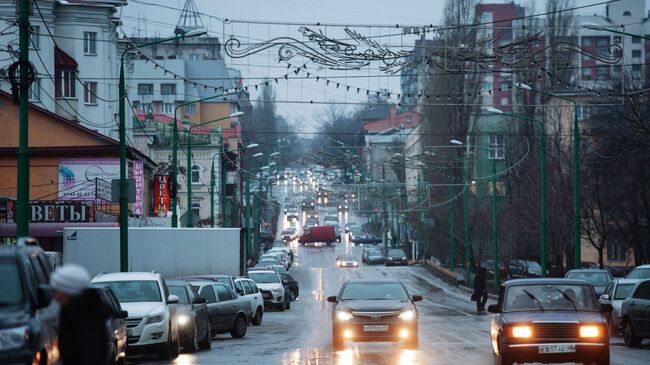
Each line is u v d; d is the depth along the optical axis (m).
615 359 47.88
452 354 50.91
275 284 109.81
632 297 57.34
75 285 19.81
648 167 111.69
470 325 79.75
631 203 121.38
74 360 20.34
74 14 147.62
